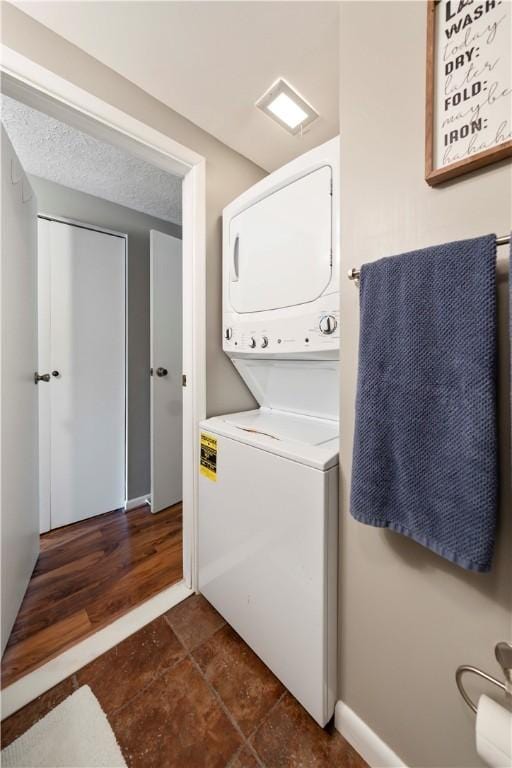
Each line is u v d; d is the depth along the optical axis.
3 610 1.31
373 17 0.88
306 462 1.04
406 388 0.77
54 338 2.36
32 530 1.84
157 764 0.99
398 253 0.86
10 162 1.39
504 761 0.62
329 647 1.04
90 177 2.26
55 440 2.38
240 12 1.08
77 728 1.08
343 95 0.97
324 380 1.48
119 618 1.54
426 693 0.85
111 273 2.64
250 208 1.48
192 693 1.20
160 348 2.62
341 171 0.99
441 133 0.74
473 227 0.72
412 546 0.86
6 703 1.14
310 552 1.03
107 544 2.20
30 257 1.71
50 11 1.09
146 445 2.90
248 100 1.44
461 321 0.68
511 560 0.69
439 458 0.72
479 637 0.74
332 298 1.12
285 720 1.11
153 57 1.24
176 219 2.96
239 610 1.35
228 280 1.63
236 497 1.33
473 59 0.68
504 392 0.70
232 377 1.83
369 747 0.98
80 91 1.22
